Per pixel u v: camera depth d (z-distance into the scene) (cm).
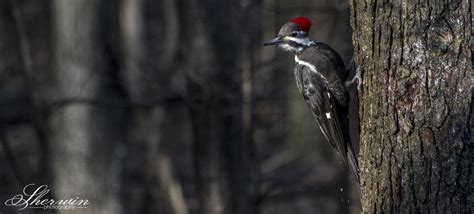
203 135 1512
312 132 1912
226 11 1485
